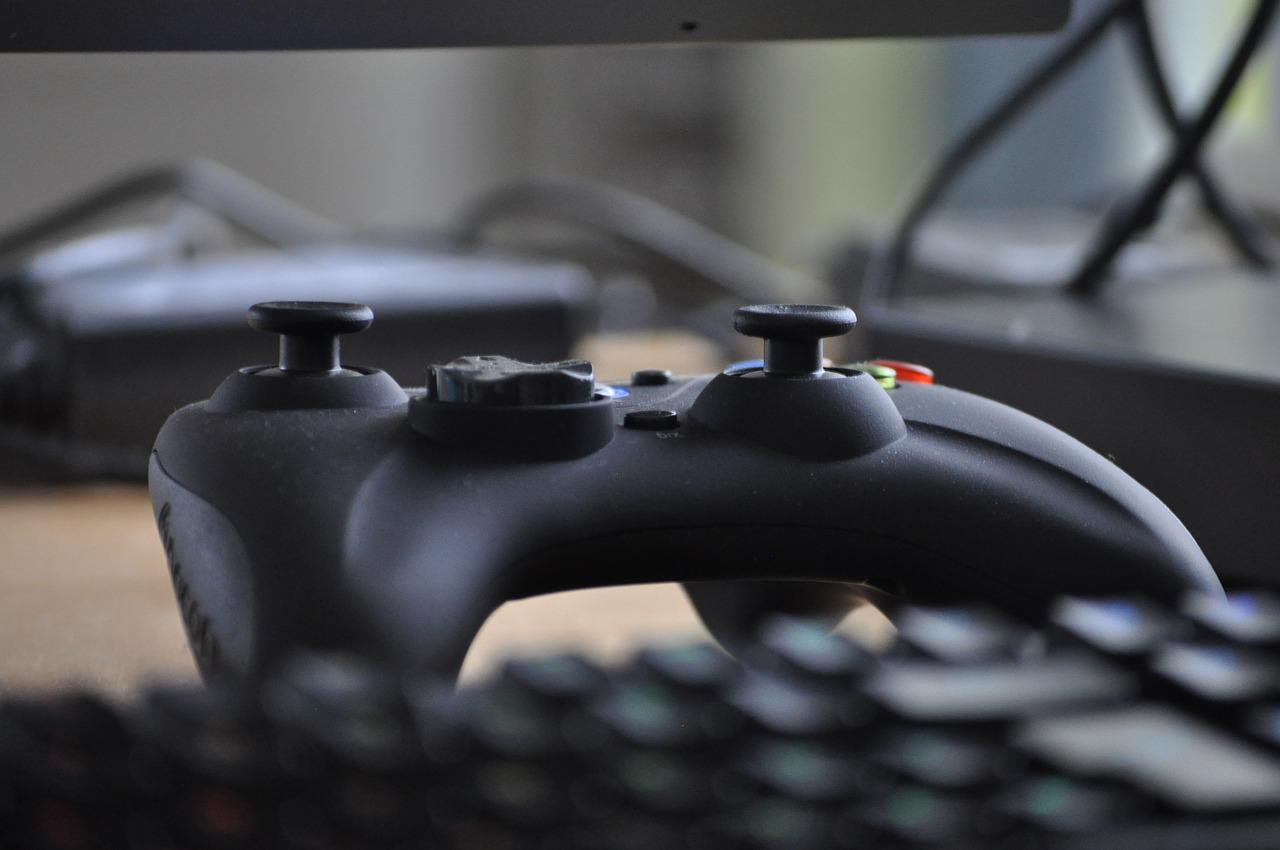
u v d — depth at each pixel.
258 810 0.40
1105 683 0.42
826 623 0.57
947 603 0.51
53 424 0.73
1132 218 0.72
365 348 0.78
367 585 0.47
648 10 0.55
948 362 0.65
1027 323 0.65
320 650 0.46
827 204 2.27
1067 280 0.72
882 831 0.40
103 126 1.76
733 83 2.21
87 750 0.40
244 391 0.50
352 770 0.40
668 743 0.40
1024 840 0.40
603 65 2.14
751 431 0.51
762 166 2.25
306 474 0.48
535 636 0.59
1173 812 0.40
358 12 0.53
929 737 0.41
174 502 0.49
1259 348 0.61
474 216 1.24
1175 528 0.52
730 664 0.41
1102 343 0.61
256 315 0.51
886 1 0.57
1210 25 1.69
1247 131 1.53
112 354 0.72
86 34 0.52
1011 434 0.52
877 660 0.42
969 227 1.18
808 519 0.50
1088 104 1.87
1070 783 0.40
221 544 0.48
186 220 1.07
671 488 0.50
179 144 1.81
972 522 0.51
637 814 0.40
